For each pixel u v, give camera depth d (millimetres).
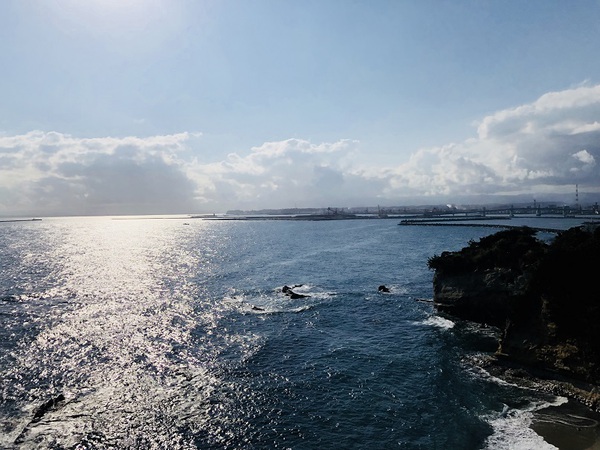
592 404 26938
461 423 25344
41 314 50750
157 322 47906
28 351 37438
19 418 25781
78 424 25250
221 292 65688
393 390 29938
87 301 58906
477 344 39969
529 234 51094
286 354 37344
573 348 29938
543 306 32844
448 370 33625
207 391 29797
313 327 46062
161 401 28266
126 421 25672
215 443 23438
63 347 38688
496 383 31125
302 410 27062
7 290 66312
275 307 55250
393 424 25328
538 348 31953
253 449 22859
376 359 36094
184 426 25172
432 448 22812
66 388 30078
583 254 31625
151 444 23281
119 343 40125
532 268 36281
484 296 46781
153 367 34219
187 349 38656
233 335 43094
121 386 30547
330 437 23953
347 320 48875
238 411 26953
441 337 42281
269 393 29484
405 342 40750
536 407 27250
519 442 23203
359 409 27172
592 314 29375
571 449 22406
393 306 55281
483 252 50250
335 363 35156
